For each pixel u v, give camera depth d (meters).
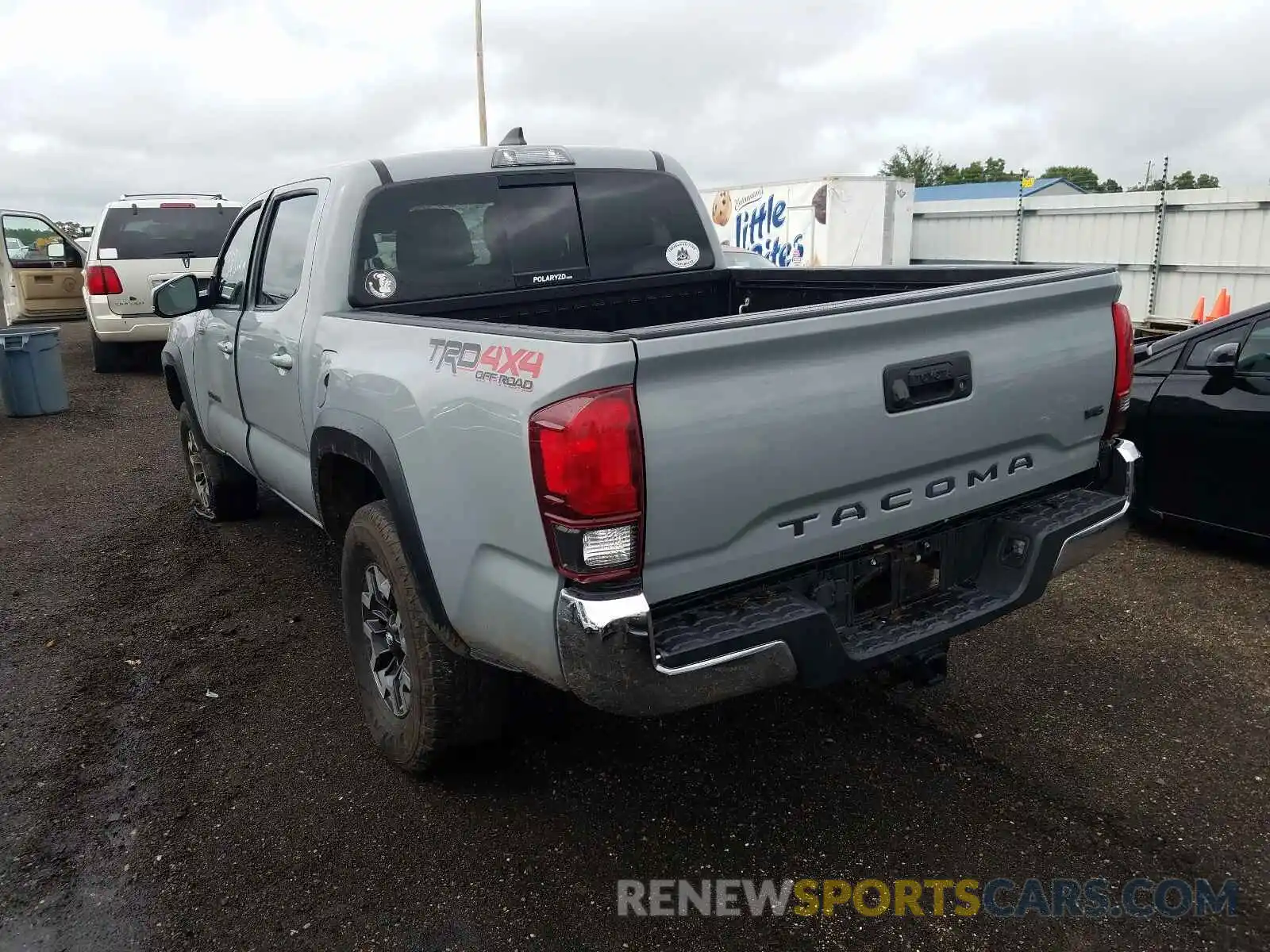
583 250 4.12
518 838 2.94
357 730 3.61
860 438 2.51
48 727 3.68
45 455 8.45
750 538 2.41
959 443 2.73
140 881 2.79
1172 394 4.96
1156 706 3.56
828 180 16.48
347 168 3.63
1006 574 2.95
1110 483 3.20
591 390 2.14
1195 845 2.79
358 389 3.10
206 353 5.16
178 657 4.27
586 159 4.15
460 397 2.52
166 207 11.63
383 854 2.88
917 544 2.81
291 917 2.63
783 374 2.35
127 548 5.79
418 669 2.94
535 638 2.37
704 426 2.24
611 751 3.40
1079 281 2.96
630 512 2.17
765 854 2.83
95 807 3.16
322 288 3.56
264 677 4.05
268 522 6.22
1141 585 4.69
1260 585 4.63
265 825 3.04
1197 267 12.44
